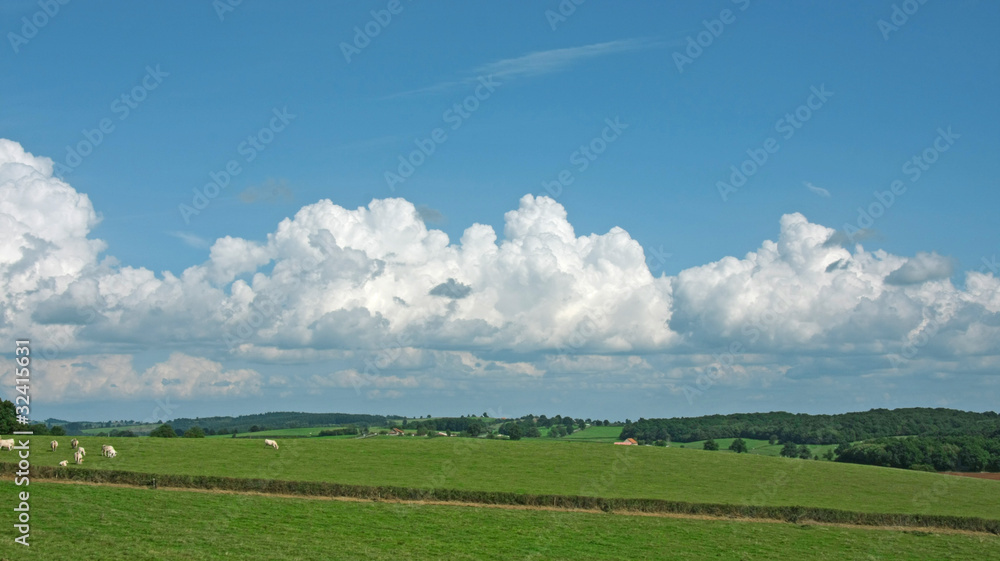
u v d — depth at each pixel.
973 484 74.56
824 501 60.97
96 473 56.62
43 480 55.28
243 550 40.28
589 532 49.59
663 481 67.94
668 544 47.47
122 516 46.12
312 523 47.88
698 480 69.25
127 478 56.41
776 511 56.59
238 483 56.78
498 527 49.88
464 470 69.12
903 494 66.50
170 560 37.12
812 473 76.19
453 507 55.16
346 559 40.00
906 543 50.16
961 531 54.50
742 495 62.31
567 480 66.00
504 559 42.28
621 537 48.62
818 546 48.47
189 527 44.66
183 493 54.38
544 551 44.47
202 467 63.41
